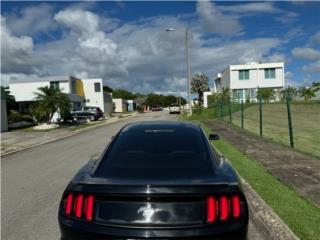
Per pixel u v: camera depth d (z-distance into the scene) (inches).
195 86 3179.1
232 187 135.3
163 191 128.6
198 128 195.9
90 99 2721.5
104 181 137.9
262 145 525.3
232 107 1503.4
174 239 125.9
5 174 405.7
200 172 146.3
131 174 144.6
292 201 241.4
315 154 456.4
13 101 2153.1
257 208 228.1
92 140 778.2
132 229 127.8
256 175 320.2
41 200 283.3
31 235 207.2
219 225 128.6
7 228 219.8
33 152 613.3
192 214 128.8
